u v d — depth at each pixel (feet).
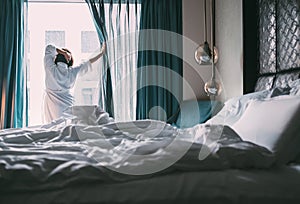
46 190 4.17
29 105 15.60
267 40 10.20
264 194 4.23
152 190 4.20
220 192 4.21
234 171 4.58
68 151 5.62
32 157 4.64
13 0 14.73
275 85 9.27
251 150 4.76
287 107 5.79
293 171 4.75
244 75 11.27
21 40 14.84
